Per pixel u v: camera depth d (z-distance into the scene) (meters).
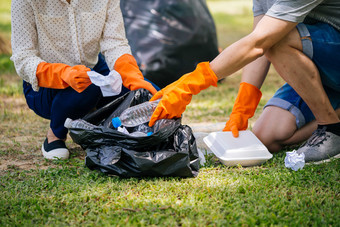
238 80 5.47
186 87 2.24
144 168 2.12
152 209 1.84
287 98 2.66
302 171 2.25
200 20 4.97
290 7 2.15
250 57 2.21
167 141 2.28
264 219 1.75
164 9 4.85
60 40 2.59
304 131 2.65
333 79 2.41
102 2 2.61
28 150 2.83
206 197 1.96
